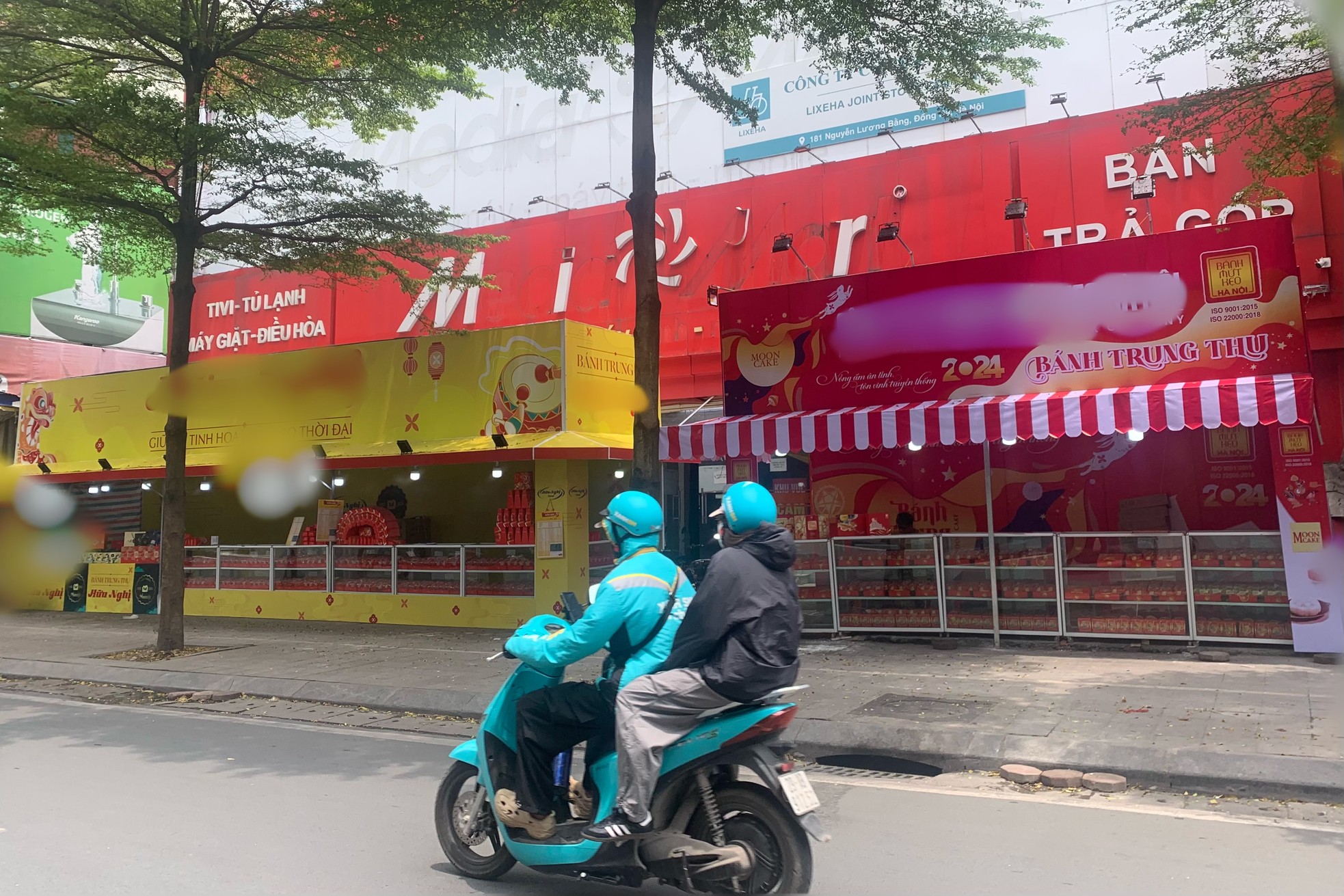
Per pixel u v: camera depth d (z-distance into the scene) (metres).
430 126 21.64
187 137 11.10
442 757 6.89
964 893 4.09
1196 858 4.50
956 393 10.76
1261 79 10.28
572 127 20.19
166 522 11.95
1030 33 10.51
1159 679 8.39
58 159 10.54
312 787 6.03
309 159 11.73
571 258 16.78
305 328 19.50
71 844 4.83
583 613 4.00
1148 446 11.41
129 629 14.52
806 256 14.98
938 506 12.20
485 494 15.93
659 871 3.76
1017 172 13.68
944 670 9.17
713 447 11.30
